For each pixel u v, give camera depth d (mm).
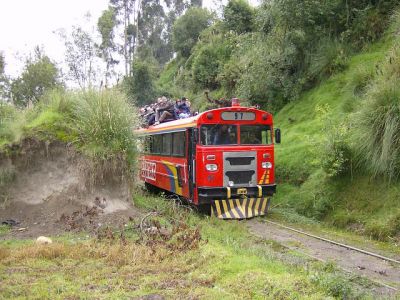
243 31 27125
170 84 36406
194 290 5926
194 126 12766
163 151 16016
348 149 11867
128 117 11156
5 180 10227
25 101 14125
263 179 12883
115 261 7199
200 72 29328
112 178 10758
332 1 18438
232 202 12461
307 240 10008
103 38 31391
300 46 18922
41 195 10352
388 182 10805
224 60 28031
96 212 10000
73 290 5891
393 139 10484
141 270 6809
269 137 13203
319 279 6195
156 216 10297
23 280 6215
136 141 11328
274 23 19406
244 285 6086
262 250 8516
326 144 12203
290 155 14859
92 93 11156
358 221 10719
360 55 17094
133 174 11281
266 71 19750
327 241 9820
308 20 18094
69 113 11242
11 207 10102
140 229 8977
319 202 12109
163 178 16031
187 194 13328
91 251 7602
